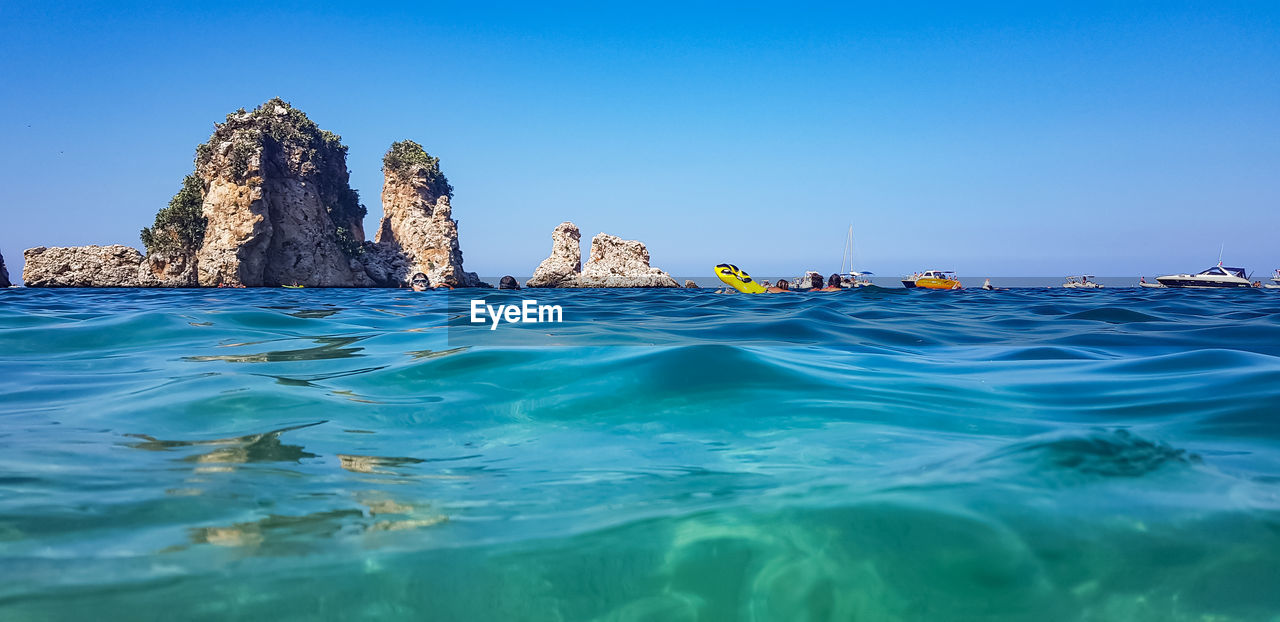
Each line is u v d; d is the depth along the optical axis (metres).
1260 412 3.44
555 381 4.61
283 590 1.70
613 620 1.56
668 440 3.20
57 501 2.31
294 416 3.69
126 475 2.62
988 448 2.89
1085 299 20.20
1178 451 2.78
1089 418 3.54
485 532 2.07
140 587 1.70
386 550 1.94
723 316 12.38
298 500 2.36
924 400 4.04
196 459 2.87
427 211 88.06
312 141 76.56
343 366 5.40
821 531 2.03
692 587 1.73
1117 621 1.59
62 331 7.75
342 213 81.50
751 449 3.01
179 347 6.76
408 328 9.32
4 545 1.94
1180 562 1.83
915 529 2.03
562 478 2.62
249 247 67.44
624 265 69.38
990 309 14.59
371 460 2.89
